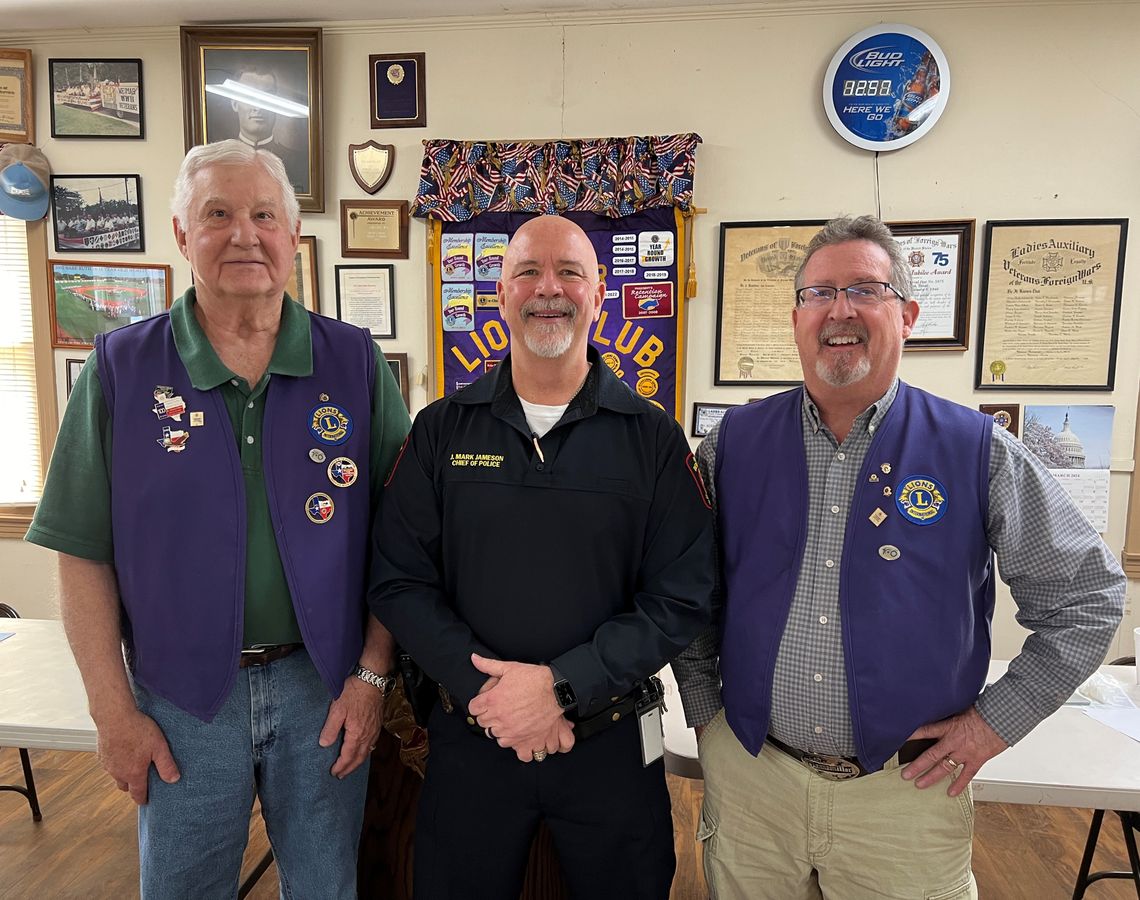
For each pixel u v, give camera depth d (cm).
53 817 234
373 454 138
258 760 125
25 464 333
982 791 127
